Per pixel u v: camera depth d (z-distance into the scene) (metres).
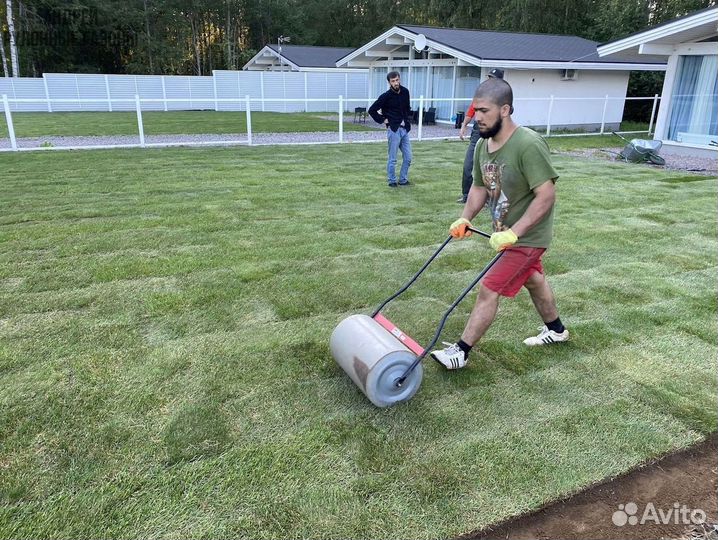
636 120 20.53
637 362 3.21
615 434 2.56
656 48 12.02
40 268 4.44
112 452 2.37
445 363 3.00
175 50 35.41
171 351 3.21
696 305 4.00
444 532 2.01
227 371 3.02
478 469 2.32
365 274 4.48
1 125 17.08
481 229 5.85
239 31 40.00
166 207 6.47
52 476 2.23
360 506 2.11
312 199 7.04
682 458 2.44
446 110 18.34
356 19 40.75
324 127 17.08
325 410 2.70
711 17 10.41
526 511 2.12
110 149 11.27
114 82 25.48
